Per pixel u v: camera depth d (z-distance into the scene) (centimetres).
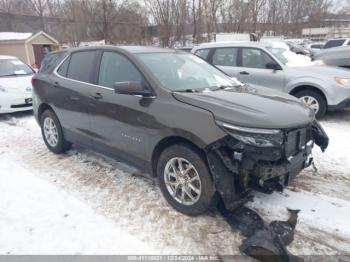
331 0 5281
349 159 477
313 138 372
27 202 374
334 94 648
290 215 335
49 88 496
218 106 310
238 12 3159
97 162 484
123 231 318
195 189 326
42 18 3641
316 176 423
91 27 3047
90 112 424
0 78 822
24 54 2362
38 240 309
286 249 273
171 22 2792
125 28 2950
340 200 363
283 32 3941
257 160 289
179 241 303
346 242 295
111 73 406
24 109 793
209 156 302
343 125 646
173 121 324
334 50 975
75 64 466
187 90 357
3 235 318
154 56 404
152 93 352
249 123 290
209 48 796
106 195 386
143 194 386
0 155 527
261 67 721
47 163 488
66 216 345
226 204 299
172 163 341
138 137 364
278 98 362
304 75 668
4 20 3794
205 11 2919
